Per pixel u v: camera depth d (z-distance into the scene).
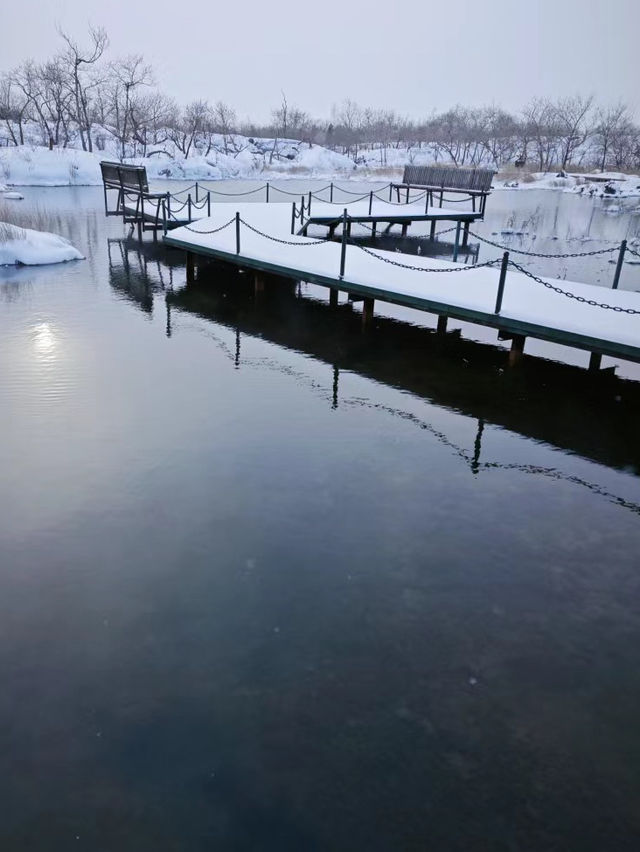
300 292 13.81
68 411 7.39
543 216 28.91
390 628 4.26
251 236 14.87
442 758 3.35
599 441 7.23
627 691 3.83
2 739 3.40
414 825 3.02
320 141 83.25
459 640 4.18
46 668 3.86
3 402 7.57
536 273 15.76
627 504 5.94
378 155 73.38
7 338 9.94
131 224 21.11
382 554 5.04
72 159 38.81
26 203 27.05
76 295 12.77
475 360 9.84
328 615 4.36
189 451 6.54
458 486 6.12
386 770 3.28
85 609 4.35
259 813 3.05
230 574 4.74
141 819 3.02
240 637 4.14
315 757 3.33
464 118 88.19
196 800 3.11
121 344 9.88
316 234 20.45
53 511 5.46
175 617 4.30
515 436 7.28
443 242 20.52
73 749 3.35
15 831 2.95
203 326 11.02
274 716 3.57
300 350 9.96
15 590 4.52
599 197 41.19
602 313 8.94
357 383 8.69
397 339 10.75
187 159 48.75
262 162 56.69
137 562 4.84
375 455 6.65
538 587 4.73
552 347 10.68
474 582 4.75
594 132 77.75
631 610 4.53
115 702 3.63
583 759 3.38
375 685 3.80
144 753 3.34
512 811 3.10
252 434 6.99
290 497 5.78
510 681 3.87
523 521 5.58
